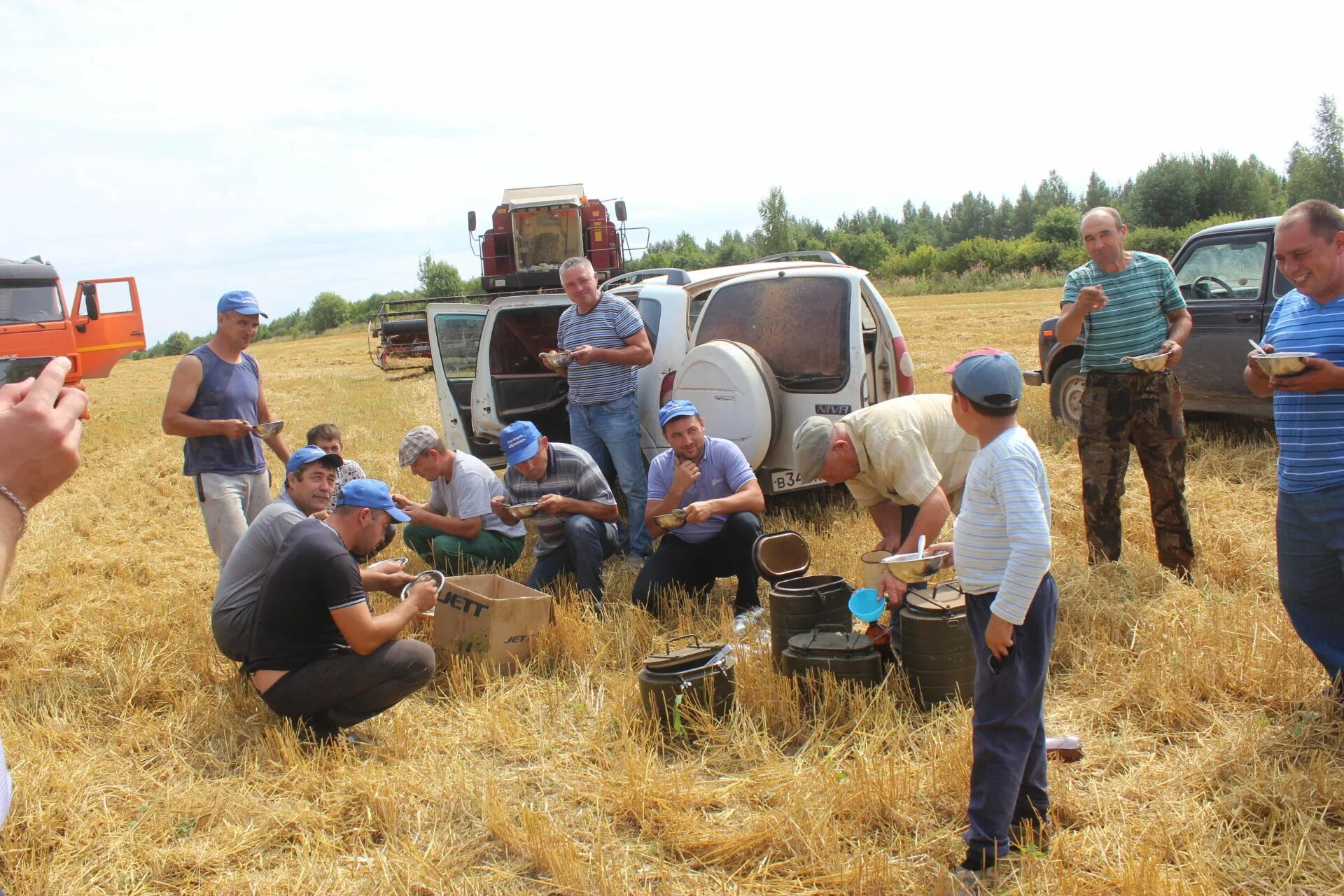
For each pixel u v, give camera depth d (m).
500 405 7.81
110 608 6.17
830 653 4.25
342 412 16.52
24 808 3.69
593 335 6.71
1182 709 3.87
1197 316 8.33
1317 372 3.52
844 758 3.79
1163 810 3.28
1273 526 6.12
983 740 2.92
